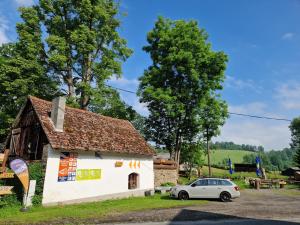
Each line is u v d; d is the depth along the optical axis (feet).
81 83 91.04
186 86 114.11
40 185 52.70
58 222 36.04
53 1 93.56
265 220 38.91
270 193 82.99
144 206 51.21
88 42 93.71
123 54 104.37
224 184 63.26
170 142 123.03
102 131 73.10
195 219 39.06
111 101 101.91
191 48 113.60
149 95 109.40
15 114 87.10
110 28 100.01
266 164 407.23
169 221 37.42
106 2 103.09
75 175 59.06
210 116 115.24
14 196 49.65
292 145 264.11
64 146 56.13
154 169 89.66
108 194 65.92
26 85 83.20
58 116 60.39
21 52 87.35
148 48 122.01
